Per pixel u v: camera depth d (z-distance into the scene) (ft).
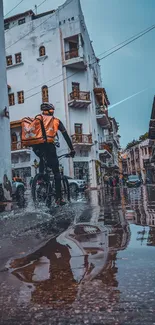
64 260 6.41
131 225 11.41
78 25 100.12
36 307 3.89
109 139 161.68
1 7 46.47
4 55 45.96
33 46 105.60
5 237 9.68
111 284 4.64
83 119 103.35
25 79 105.70
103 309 3.71
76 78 103.45
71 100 99.66
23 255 7.13
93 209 19.10
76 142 97.35
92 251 7.18
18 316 3.66
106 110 131.34
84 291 4.38
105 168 140.56
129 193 46.52
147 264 5.78
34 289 4.60
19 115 105.60
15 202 35.68
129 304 3.83
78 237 9.27
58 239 9.05
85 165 102.06
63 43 101.76
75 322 3.43
